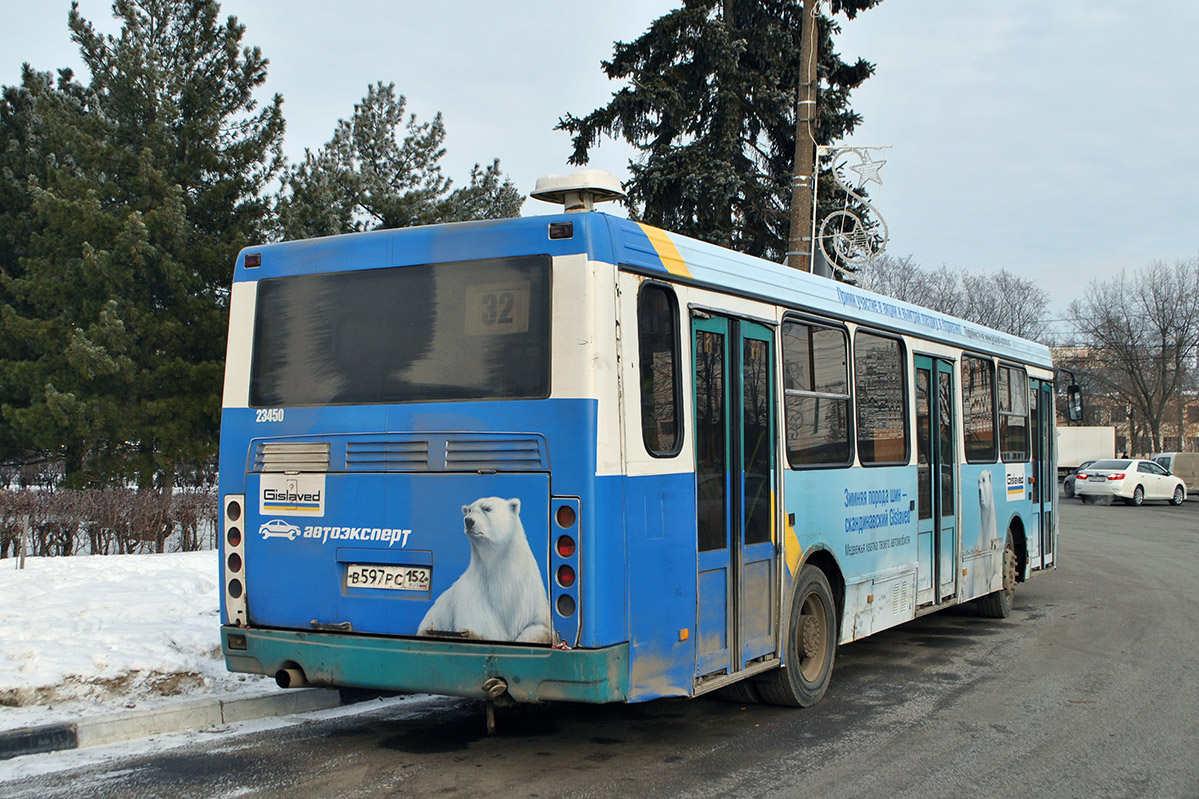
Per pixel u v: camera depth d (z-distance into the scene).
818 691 7.47
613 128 24.25
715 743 6.49
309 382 6.08
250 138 20.03
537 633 5.32
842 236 16.86
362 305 6.00
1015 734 6.76
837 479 7.80
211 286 19.14
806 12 16.30
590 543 5.25
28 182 18.95
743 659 6.49
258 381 6.23
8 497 13.84
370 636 5.72
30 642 7.27
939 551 9.74
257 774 5.64
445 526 5.57
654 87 23.31
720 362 6.39
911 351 9.33
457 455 5.59
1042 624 11.45
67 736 6.05
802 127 16.38
